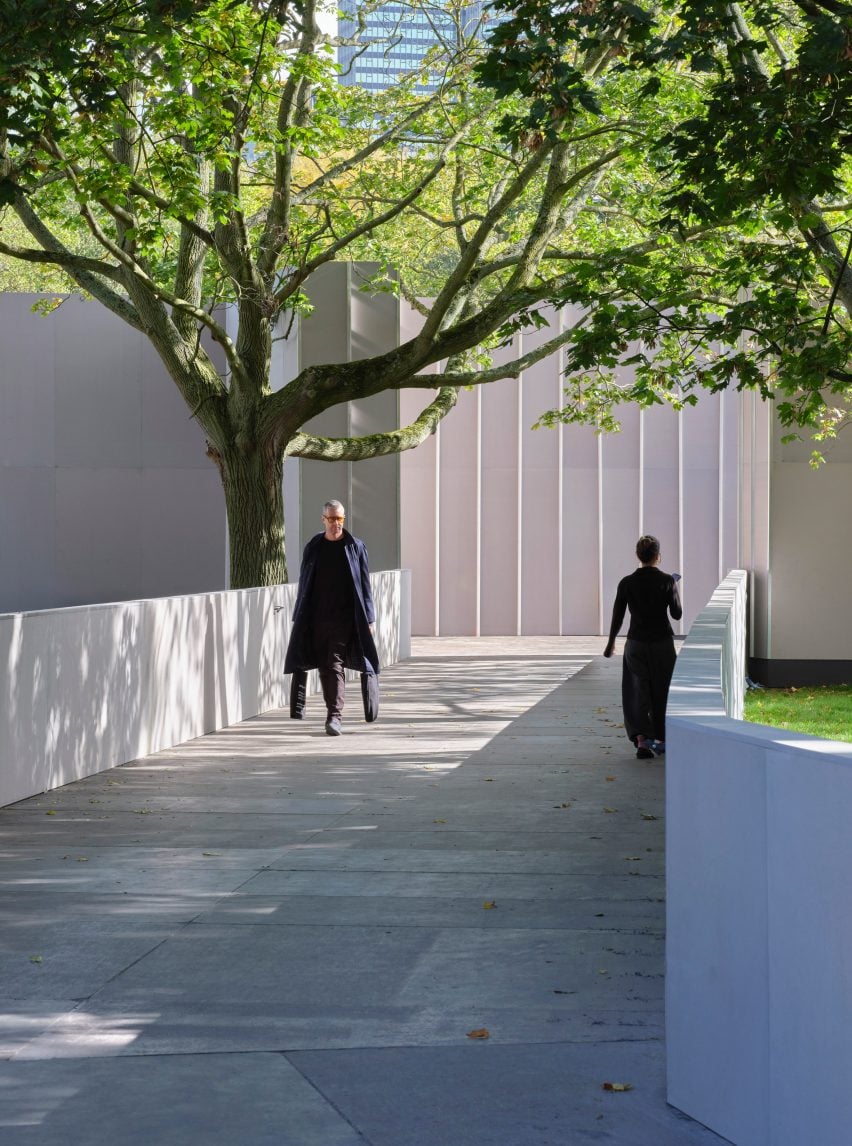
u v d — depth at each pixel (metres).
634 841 8.19
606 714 14.87
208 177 18.09
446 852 7.88
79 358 25.45
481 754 11.86
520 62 9.73
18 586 25.56
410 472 30.05
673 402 21.33
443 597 30.09
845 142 9.87
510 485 30.09
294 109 17.64
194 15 11.15
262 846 8.06
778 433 20.48
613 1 9.60
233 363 16.83
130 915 6.47
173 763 11.42
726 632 9.16
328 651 13.38
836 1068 3.41
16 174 12.04
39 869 7.45
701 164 10.34
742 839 3.84
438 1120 4.04
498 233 22.72
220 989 5.33
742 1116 3.84
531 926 6.29
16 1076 4.39
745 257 14.00
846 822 3.38
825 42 9.15
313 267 16.92
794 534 20.58
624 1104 4.19
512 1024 4.92
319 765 11.27
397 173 22.05
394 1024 4.91
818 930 3.49
